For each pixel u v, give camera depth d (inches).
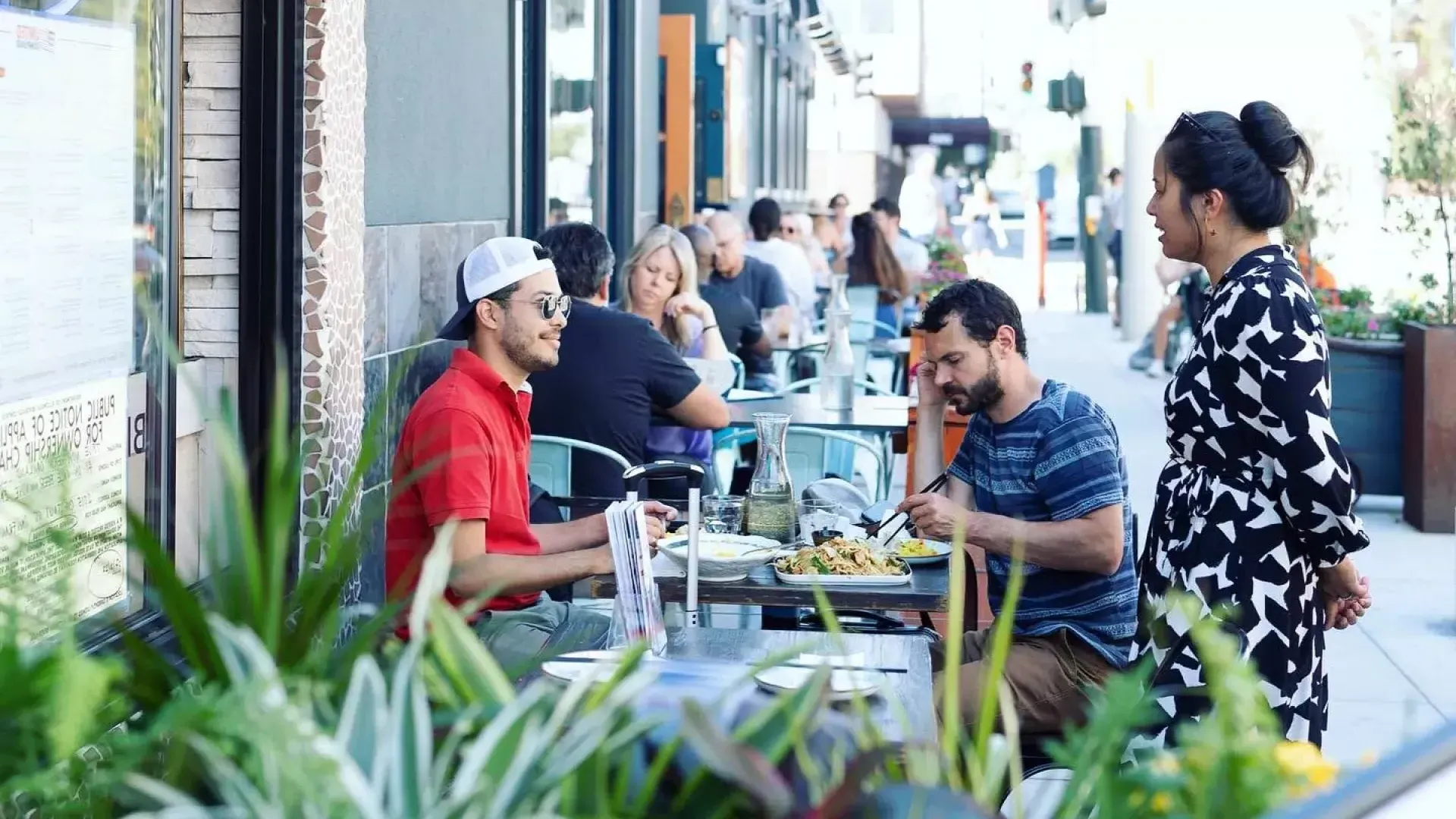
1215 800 57.9
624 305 298.4
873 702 111.8
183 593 70.7
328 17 177.8
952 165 1305.4
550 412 226.8
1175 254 136.9
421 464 154.1
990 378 161.3
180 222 173.0
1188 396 133.0
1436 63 397.4
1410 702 65.2
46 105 137.4
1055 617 158.7
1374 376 372.5
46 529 86.8
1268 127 131.9
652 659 113.9
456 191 264.7
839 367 279.6
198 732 61.5
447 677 68.7
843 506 189.0
